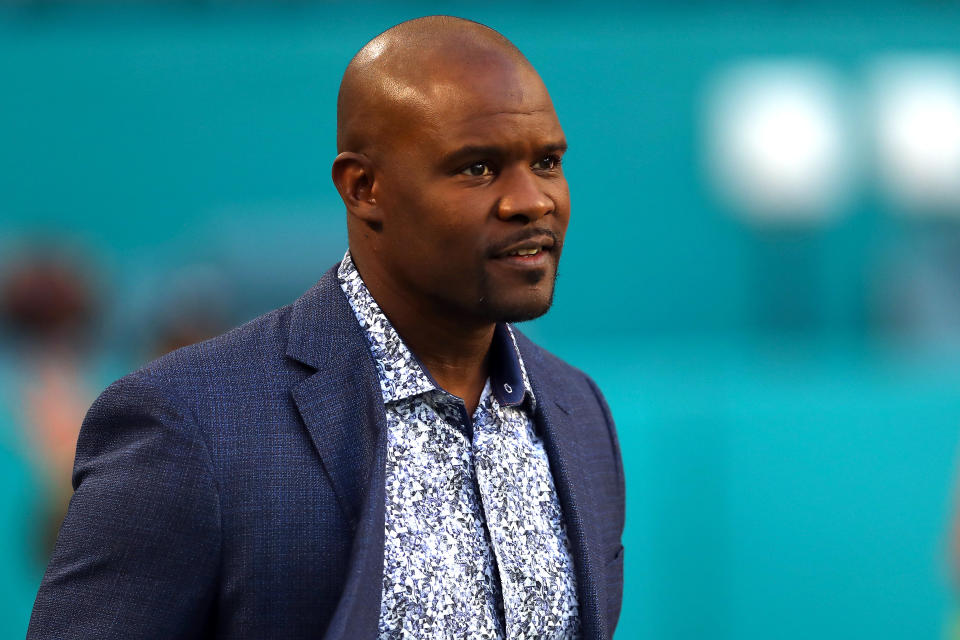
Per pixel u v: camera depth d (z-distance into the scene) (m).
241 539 5.69
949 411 16.45
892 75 26.70
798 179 26.25
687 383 17.56
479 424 6.27
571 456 6.62
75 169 26.14
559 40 26.80
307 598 5.70
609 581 6.93
